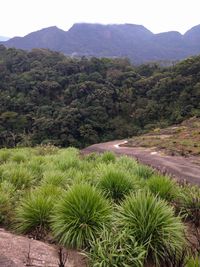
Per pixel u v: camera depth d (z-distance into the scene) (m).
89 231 5.08
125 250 4.52
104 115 66.12
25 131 60.88
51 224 5.56
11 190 7.15
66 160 11.24
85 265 4.66
